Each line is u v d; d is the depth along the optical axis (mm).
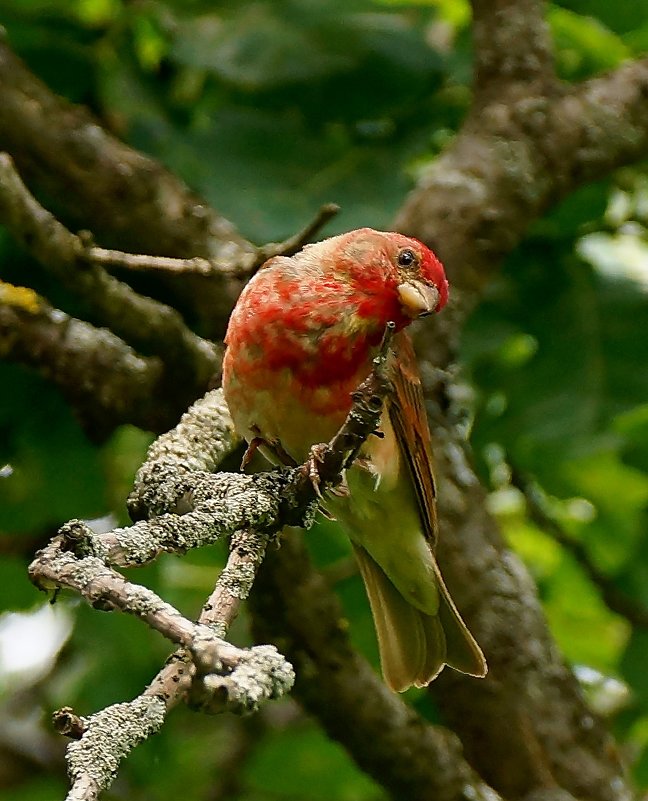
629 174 11086
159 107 9977
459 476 9656
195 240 9516
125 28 10055
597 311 10234
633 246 11492
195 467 6738
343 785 12414
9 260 9836
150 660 10859
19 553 9953
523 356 10898
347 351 7430
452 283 9664
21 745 12523
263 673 4695
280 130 9969
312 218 9508
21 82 9555
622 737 11773
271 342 7375
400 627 8656
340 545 11164
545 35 10500
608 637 12367
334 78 9820
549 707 9484
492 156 10031
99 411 8867
